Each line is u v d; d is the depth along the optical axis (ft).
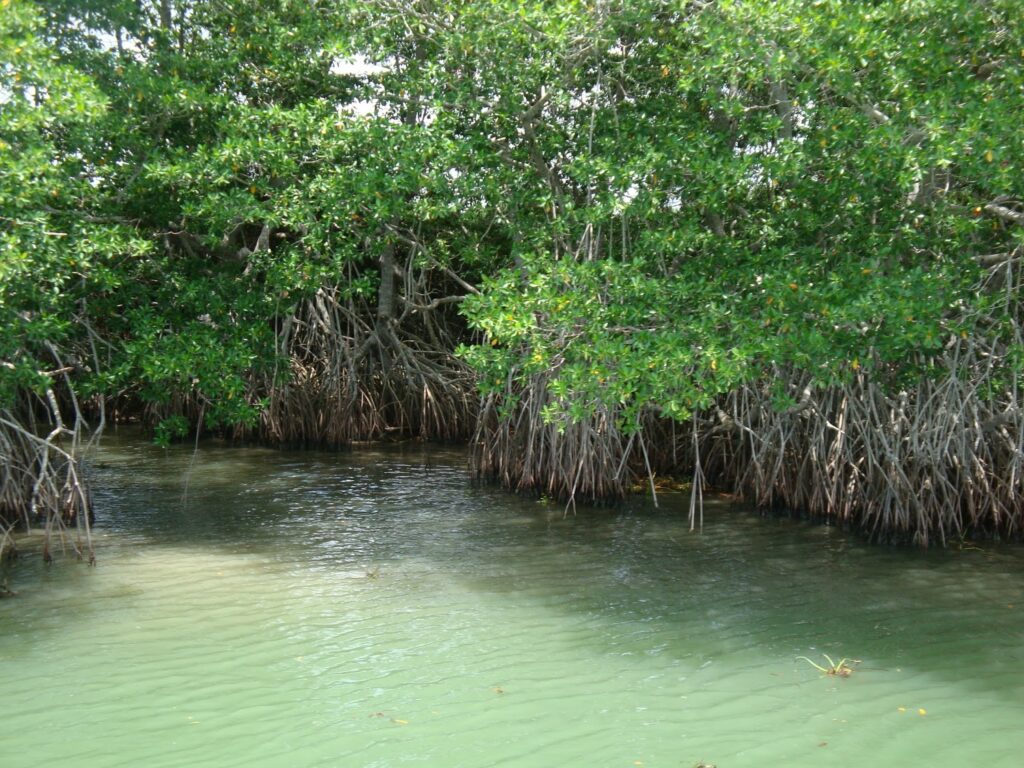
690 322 27.91
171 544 31.07
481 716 18.25
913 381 31.63
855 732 17.61
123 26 37.76
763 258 30.04
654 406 34.17
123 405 59.77
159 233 37.50
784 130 32.60
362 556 29.89
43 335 28.84
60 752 16.62
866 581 27.66
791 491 35.83
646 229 33.12
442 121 34.53
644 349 27.27
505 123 36.73
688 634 23.03
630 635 22.89
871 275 27.84
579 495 37.58
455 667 20.72
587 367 29.99
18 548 30.14
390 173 35.19
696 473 34.27
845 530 33.60
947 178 30.14
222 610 24.38
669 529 33.96
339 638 22.44
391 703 18.80
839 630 23.38
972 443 32.07
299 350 54.24
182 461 47.16
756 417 37.99
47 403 42.55
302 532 32.96
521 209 37.68
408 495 39.68
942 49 27.22
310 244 35.76
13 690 19.22
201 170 33.42
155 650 21.52
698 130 32.40
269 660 20.99
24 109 27.45
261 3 40.27
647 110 36.63
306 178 35.86
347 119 35.22
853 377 31.94
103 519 34.47
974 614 24.66
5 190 26.66
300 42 38.63
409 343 56.24
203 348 33.63
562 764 16.35
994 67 29.94
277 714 18.25
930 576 28.19
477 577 27.71
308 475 43.96
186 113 35.68
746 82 31.99
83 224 31.42
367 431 53.57
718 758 16.58
